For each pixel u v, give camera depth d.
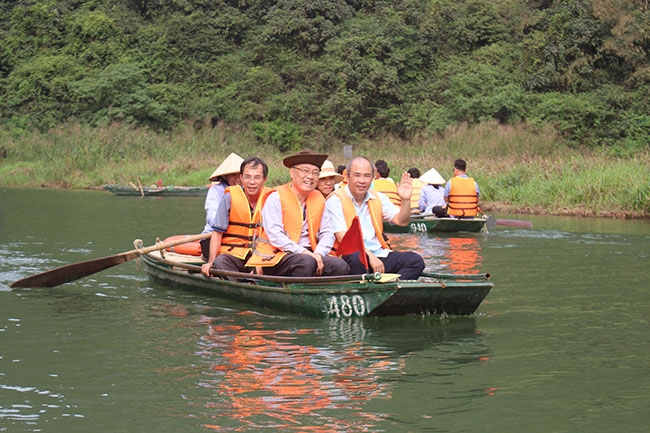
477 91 30.53
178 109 35.69
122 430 3.93
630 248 10.77
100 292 7.63
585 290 7.62
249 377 4.77
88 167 30.48
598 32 31.55
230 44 38.81
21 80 38.06
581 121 29.09
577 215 16.33
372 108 32.66
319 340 5.66
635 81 30.58
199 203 20.03
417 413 4.16
